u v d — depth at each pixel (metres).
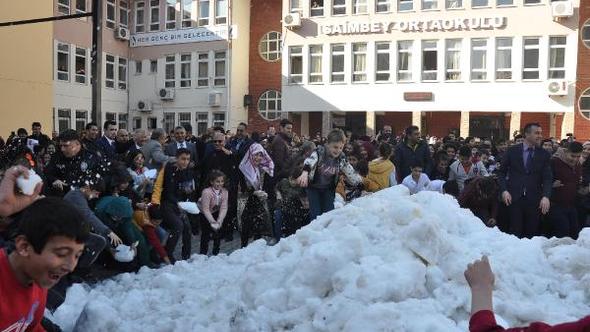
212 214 8.82
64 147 6.66
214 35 35.97
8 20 20.48
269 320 4.27
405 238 4.39
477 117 30.55
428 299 4.00
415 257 4.31
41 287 2.36
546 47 28.09
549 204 8.14
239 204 10.34
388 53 30.92
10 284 2.27
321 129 33.91
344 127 33.41
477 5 29.16
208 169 10.07
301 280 4.41
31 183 3.77
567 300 4.43
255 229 9.04
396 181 9.87
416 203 4.90
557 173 8.49
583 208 9.48
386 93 30.91
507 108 28.84
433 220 4.49
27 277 2.28
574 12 27.55
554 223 8.52
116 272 7.13
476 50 29.38
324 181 7.88
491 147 15.26
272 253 5.06
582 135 28.03
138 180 9.16
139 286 6.14
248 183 9.65
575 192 8.59
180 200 8.61
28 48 21.39
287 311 4.31
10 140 13.93
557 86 27.62
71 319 5.07
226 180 9.23
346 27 31.47
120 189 7.41
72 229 2.20
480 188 8.02
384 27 30.75
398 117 31.98
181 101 37.41
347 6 31.56
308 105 32.56
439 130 31.42
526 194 8.17
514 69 28.67
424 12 30.02
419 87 30.27
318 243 4.64
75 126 34.78
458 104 29.62
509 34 28.61
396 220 4.68
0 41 20.33
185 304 5.11
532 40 28.47
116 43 38.25
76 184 6.66
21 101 21.22
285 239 5.21
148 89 38.72
